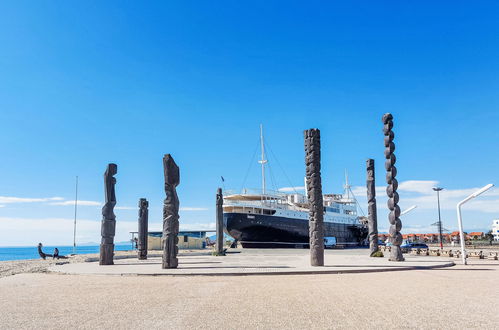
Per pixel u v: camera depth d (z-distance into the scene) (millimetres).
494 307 11156
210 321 9484
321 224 26297
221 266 25938
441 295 13344
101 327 8938
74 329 8781
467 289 14844
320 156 27469
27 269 28344
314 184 26734
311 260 25938
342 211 102750
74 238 75312
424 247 64125
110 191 30312
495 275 20375
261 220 75938
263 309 10953
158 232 77438
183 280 18500
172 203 25484
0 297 13531
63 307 11453
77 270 24250
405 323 9203
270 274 20969
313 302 12023
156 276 20688
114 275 21531
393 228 31172
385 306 11336
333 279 18516
